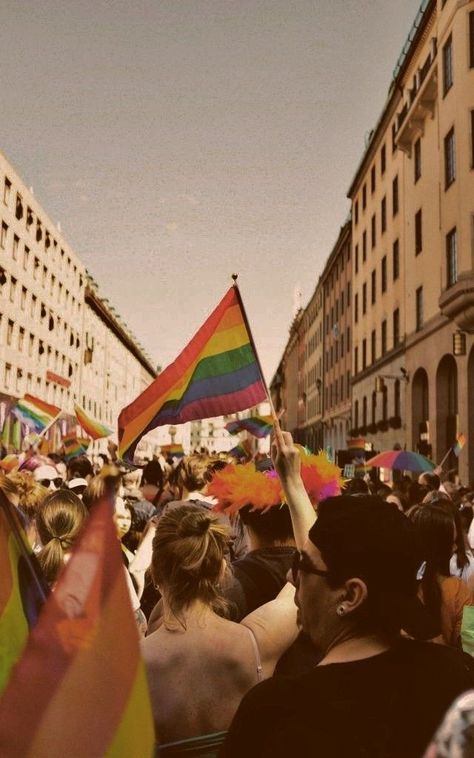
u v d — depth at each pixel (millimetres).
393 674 1678
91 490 5570
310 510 2623
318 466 3449
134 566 5016
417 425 33719
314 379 78312
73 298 65125
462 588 4070
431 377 30750
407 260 35688
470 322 24516
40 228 52656
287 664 2740
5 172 44281
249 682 2617
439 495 6184
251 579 3322
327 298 68062
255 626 2715
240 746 1650
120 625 1296
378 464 13297
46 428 14188
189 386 4363
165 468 10828
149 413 4465
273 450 2711
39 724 1249
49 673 1263
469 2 25609
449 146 27781
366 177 47562
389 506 1887
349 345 55094
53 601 1279
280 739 1592
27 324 50156
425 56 33094
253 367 4332
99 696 1276
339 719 1600
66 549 3684
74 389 65625
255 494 3348
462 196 25203
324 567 1811
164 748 2500
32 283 51188
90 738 1263
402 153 37031
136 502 7695
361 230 49219
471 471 24719
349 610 1773
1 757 1230
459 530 5035
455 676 1699
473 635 3680
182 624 2656
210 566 2689
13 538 1662
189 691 2559
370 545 1774
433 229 30938
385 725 1597
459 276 24234
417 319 33906
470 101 25234
